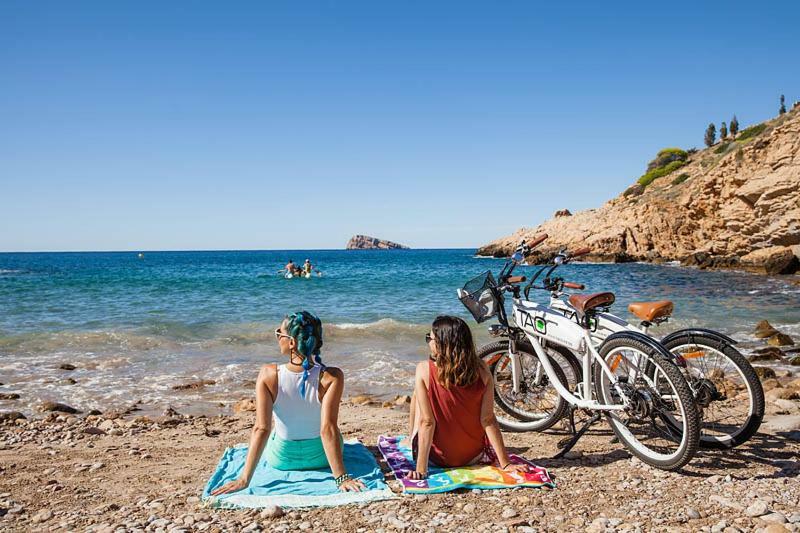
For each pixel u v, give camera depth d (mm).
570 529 3227
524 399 5422
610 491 3805
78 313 18812
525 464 4254
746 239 43344
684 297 23375
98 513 3693
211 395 8625
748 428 4426
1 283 33094
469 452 4266
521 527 3229
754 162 42438
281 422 4145
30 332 14383
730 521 3248
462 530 3225
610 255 59219
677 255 55188
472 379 4094
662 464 4195
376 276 41531
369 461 4453
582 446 4941
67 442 5891
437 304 22125
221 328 15328
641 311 4656
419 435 4117
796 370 9719
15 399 8336
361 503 3682
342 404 7621
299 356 4129
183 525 3365
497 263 76062
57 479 4543
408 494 3803
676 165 81375
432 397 4176
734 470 4168
